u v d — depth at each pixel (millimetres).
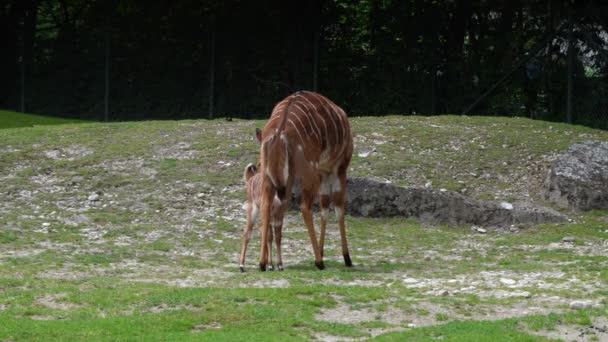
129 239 31344
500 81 57062
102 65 64312
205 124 47281
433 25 58656
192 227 33188
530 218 34562
